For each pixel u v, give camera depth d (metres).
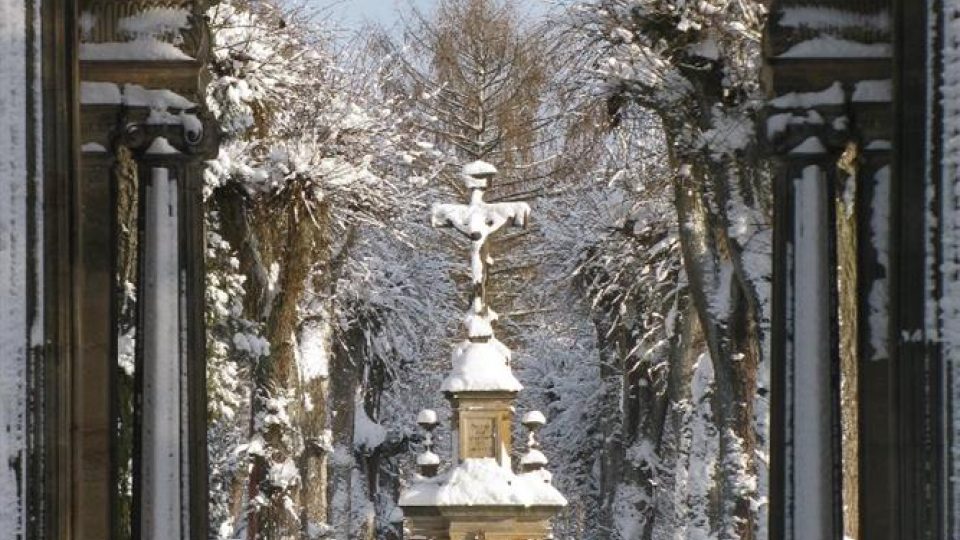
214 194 42.97
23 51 20.66
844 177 27.08
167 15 22.88
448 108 78.56
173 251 22.97
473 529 49.09
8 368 20.47
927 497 19.92
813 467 22.52
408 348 71.75
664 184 49.00
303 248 44.94
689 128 39.28
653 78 39.28
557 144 76.69
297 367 46.56
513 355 76.94
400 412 74.81
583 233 65.38
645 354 57.03
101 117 22.77
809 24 22.50
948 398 19.91
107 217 22.81
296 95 45.41
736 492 40.22
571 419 75.62
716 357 40.50
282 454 45.72
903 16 20.36
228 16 41.41
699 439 46.53
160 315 22.97
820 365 22.56
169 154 22.86
